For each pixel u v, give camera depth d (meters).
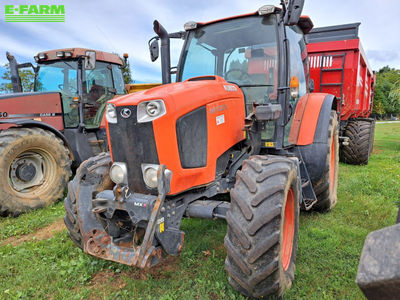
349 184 5.33
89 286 2.64
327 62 6.44
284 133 3.30
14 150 4.44
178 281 2.62
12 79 6.45
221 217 2.47
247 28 3.29
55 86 6.14
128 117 2.26
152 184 2.25
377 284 0.98
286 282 2.33
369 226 3.67
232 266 2.15
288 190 2.31
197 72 3.53
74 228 2.70
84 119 6.03
